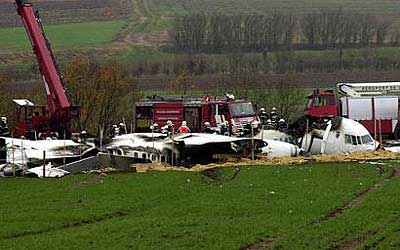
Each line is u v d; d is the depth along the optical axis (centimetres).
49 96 6675
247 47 12769
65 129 6788
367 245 2808
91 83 9194
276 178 4612
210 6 17612
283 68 11400
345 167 5072
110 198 3994
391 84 8025
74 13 16600
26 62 11475
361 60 11881
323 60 11856
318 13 15562
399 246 2792
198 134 6228
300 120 7300
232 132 6956
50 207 3769
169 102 7731
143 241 2916
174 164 5734
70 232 3144
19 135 6925
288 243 2853
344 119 6331
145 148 5862
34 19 6675
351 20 14250
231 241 2898
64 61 11644
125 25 15788
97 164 5538
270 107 9062
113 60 11669
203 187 4344
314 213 3438
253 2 18012
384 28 13975
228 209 3581
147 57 12450
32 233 3195
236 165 5338
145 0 18438
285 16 15025
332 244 2845
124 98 9362
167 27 15275
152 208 3709
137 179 4678
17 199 4044
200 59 11912
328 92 8106
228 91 9406
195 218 3372
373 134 7662
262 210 3534
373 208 3512
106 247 2836
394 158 5606
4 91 9150
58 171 5238
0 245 2931
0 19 14275
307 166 5169
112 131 8575
